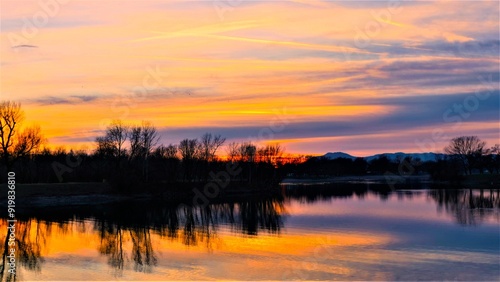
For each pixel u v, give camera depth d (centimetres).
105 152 11638
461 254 4509
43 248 5072
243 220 7156
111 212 8556
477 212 7769
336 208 8719
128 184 10862
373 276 3806
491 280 3684
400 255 4488
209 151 12281
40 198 9838
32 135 10306
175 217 7706
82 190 10656
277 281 3709
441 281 3672
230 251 4750
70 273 4006
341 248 4844
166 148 12175
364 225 6419
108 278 3838
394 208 8569
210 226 6556
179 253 4706
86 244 5306
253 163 12712
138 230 6312
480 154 16725
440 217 7162
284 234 5775
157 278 3825
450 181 16400
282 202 10162
